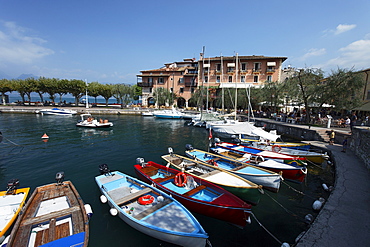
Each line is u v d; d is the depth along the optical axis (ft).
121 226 23.32
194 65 199.21
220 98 151.64
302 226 24.57
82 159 47.37
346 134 57.93
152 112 156.87
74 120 117.60
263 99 120.06
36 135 74.28
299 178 35.58
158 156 51.85
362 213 21.76
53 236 17.98
